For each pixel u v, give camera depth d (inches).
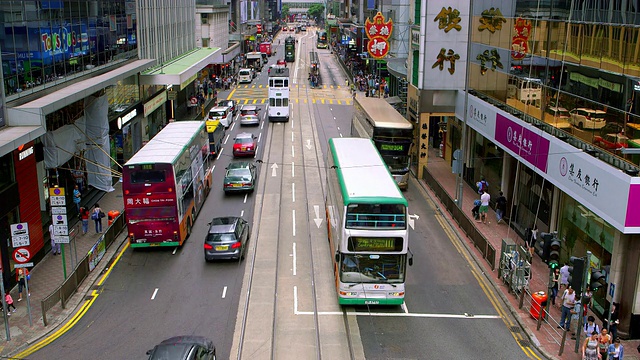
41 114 899.4
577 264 630.5
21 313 834.8
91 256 971.9
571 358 720.3
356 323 807.7
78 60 1206.9
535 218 1073.5
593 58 867.4
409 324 807.7
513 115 1139.3
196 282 936.9
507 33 1199.6
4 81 896.3
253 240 1114.1
